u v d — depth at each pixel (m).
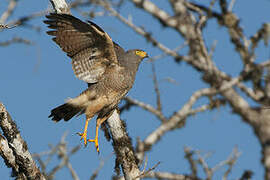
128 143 11.10
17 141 9.70
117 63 11.91
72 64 11.54
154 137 9.70
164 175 10.05
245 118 10.27
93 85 11.82
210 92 9.69
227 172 9.40
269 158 10.21
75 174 10.48
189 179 9.76
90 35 11.12
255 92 10.27
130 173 10.77
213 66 9.64
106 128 11.76
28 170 9.87
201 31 10.38
